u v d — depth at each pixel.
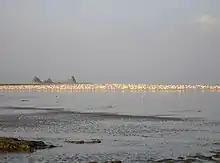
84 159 21.77
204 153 23.38
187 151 24.27
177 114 52.81
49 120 43.22
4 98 99.88
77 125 38.69
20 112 54.09
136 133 32.81
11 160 21.47
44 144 25.88
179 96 115.12
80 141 27.91
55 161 21.25
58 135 31.50
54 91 169.12
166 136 31.00
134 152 23.98
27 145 24.52
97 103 81.19
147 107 68.12
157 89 176.12
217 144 26.98
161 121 43.22
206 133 32.81
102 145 26.53
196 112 56.28
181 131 34.12
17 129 35.09
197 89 175.75
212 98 101.50
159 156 22.64
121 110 60.56
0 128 35.66
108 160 21.39
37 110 58.56
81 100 93.38
